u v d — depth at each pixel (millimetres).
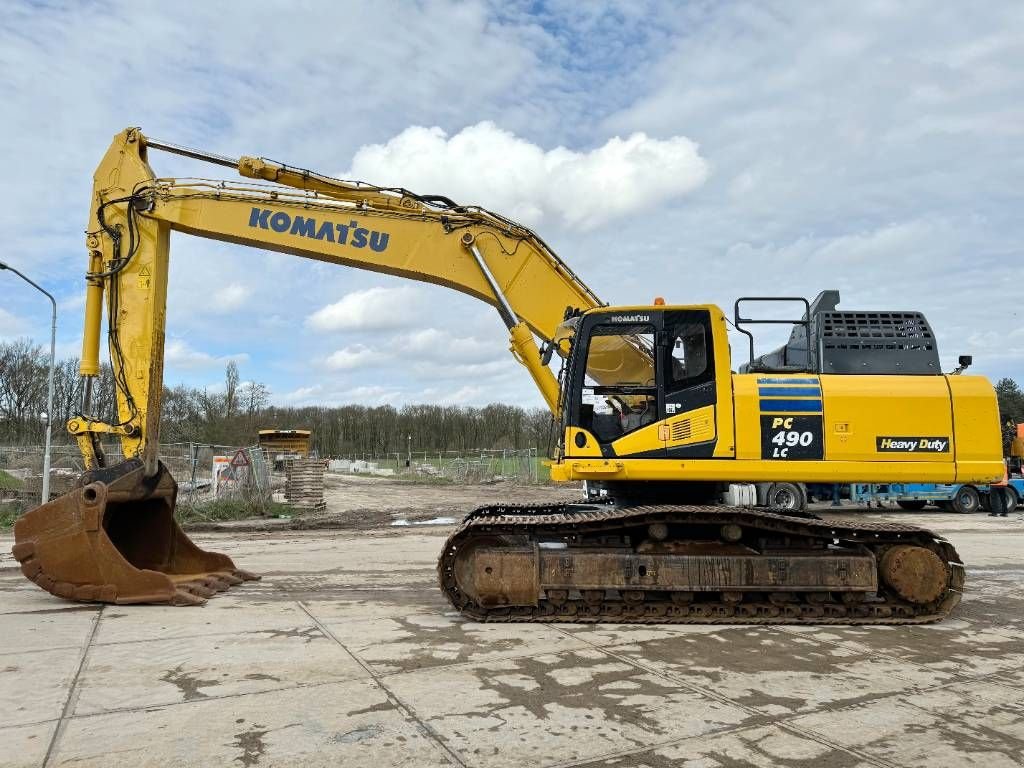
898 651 6066
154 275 8867
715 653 5961
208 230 8969
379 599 8242
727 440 7160
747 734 4258
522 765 3836
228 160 9109
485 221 8875
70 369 60188
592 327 7445
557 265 8797
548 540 7355
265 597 8359
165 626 6844
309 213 8961
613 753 3988
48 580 7844
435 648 6074
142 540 9141
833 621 6965
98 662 5652
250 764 3830
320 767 3799
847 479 7129
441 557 7172
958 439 7152
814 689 5070
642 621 6977
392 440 73750
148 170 9078
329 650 6000
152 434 8750
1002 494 19984
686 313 7391
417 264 8875
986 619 7305
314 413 78938
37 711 4594
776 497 17938
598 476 7277
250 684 5121
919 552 7090
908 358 7512
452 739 4164
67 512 7887
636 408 7320
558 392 8055
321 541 14523
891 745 4113
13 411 57875
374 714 4543
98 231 8992
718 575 7000
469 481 38219
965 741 4176
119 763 3838
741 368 7816
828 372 7469
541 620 7000
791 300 7848
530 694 4926
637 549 7121
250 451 23016
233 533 16625
